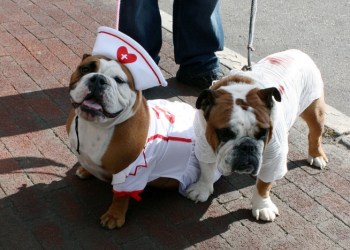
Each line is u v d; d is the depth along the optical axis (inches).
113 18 259.4
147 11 200.1
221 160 131.0
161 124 145.3
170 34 251.3
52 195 149.5
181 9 203.5
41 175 156.2
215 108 132.3
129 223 143.4
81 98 121.1
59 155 165.3
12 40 229.1
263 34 273.1
